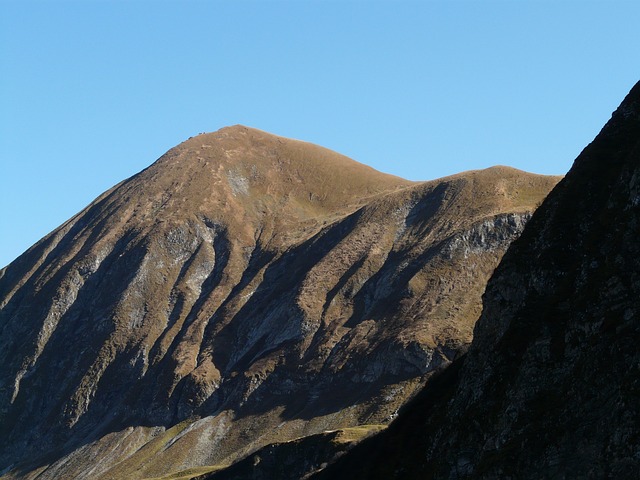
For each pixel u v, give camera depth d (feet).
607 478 221.46
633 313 247.70
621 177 294.05
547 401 259.19
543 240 313.94
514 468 247.29
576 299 274.98
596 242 287.07
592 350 249.14
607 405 234.58
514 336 294.25
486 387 292.81
